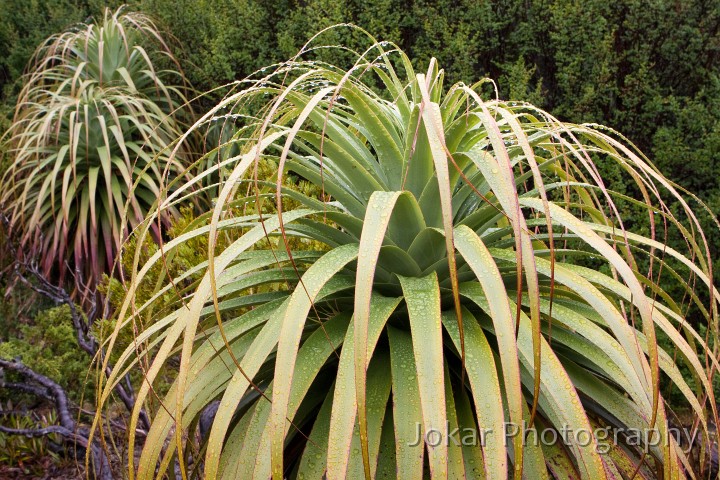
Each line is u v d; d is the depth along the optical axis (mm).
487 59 3531
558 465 1209
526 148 989
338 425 949
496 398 976
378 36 3447
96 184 3834
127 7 5168
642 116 3123
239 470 1102
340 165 1314
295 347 974
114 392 2168
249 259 1361
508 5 3381
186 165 4082
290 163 1326
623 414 1195
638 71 3156
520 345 1068
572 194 2891
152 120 4188
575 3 3148
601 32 3141
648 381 979
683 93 3299
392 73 1516
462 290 1259
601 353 1191
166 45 4402
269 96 3592
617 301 1563
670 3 3098
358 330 881
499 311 934
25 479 2684
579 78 3271
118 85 4430
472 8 3309
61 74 4762
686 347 1112
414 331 1014
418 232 1308
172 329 1170
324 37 3494
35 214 3693
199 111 4348
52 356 2963
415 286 1158
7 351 2881
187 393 1235
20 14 5492
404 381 1109
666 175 3074
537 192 1440
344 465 913
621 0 3166
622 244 1413
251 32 3799
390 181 1390
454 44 3229
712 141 2934
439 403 920
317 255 1406
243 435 1267
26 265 2705
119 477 2336
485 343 1101
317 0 3633
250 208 2201
